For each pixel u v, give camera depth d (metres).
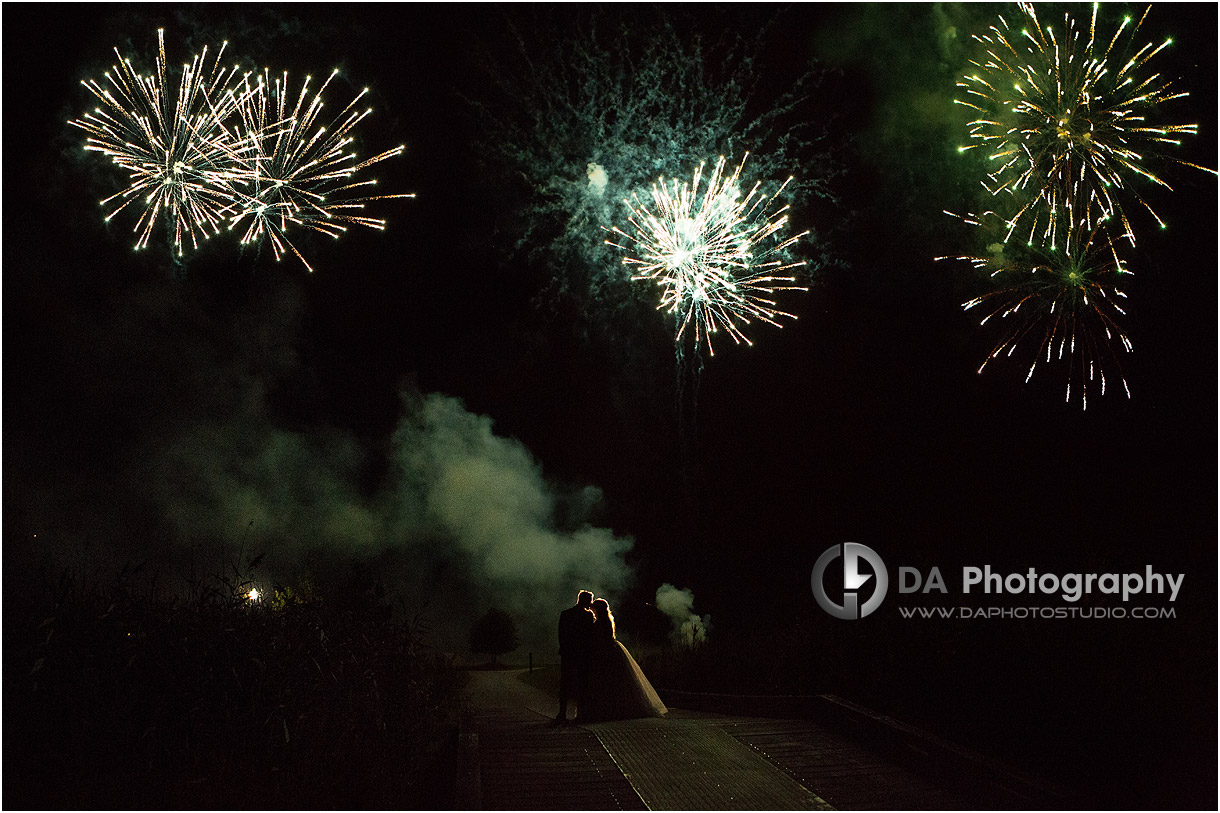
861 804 6.36
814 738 8.33
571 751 7.90
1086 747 7.18
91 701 6.80
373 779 6.95
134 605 7.59
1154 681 8.03
